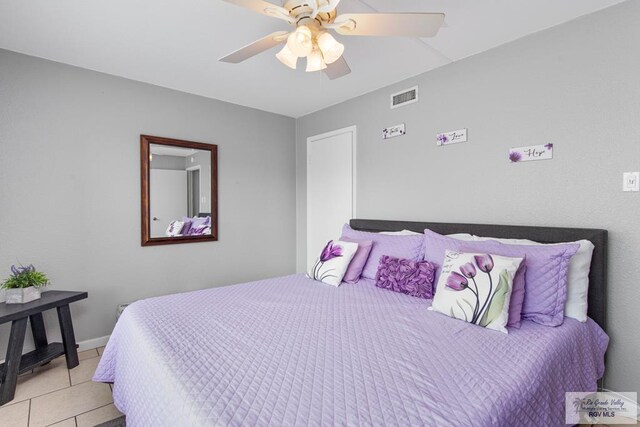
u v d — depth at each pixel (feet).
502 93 7.20
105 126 8.63
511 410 3.15
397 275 7.00
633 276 5.62
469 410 2.95
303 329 4.83
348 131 10.87
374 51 7.51
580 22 6.12
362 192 10.46
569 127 6.28
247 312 5.57
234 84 9.52
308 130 12.56
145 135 9.30
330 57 4.95
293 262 13.15
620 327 5.75
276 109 12.00
